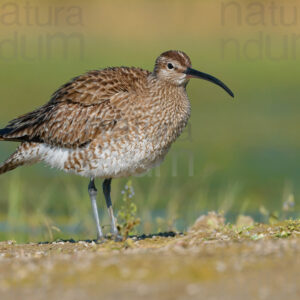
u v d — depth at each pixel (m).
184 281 9.59
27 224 19.89
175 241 13.42
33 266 10.70
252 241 12.44
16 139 15.24
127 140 14.51
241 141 29.11
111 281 9.74
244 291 9.14
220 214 16.48
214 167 25.91
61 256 11.77
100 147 14.53
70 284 9.73
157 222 18.47
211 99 35.53
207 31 45.06
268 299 8.87
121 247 13.04
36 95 35.00
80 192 22.42
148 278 9.77
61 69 38.97
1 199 22.78
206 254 10.95
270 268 10.00
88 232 18.20
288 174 25.59
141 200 20.53
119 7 46.16
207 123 31.64
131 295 9.16
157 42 43.44
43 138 15.02
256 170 25.94
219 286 9.35
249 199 22.88
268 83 38.41
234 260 10.45
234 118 32.44
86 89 14.80
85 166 14.74
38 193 22.95
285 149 28.22
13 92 35.22
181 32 44.84
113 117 14.48
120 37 43.59
